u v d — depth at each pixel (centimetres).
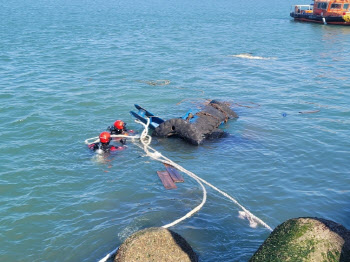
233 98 2050
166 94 2100
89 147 1416
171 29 4931
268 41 4038
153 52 3325
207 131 1539
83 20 5781
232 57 3148
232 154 1389
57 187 1157
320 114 1800
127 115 1773
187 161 1338
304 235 720
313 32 4731
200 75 2541
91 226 980
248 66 2823
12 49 3272
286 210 1053
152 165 1299
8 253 892
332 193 1135
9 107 1817
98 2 10956
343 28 5059
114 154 1376
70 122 1659
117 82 2328
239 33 4666
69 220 1006
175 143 1488
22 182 1180
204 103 1933
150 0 12569
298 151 1408
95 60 2952
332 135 1548
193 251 828
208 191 1141
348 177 1225
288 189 1156
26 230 967
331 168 1284
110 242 923
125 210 1046
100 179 1205
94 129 1595
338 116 1770
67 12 7219
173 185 1168
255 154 1388
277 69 2725
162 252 773
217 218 1010
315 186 1174
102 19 6019
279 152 1402
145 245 775
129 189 1149
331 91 2173
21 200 1091
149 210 1043
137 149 1425
